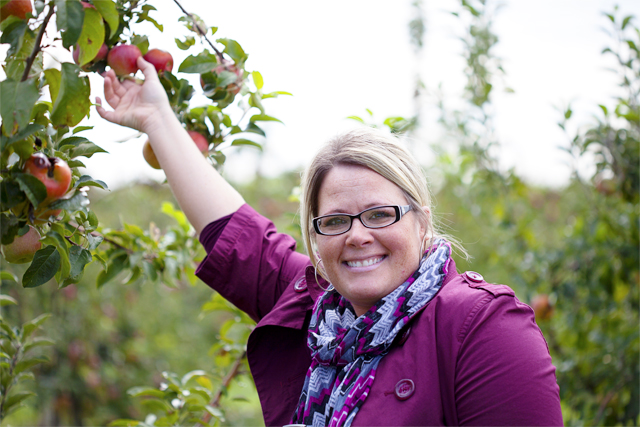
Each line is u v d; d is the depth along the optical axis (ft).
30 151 3.93
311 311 4.89
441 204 15.65
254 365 4.99
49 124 4.32
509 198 12.03
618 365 9.63
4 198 3.90
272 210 16.35
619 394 9.73
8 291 11.98
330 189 4.17
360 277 4.09
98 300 14.28
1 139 3.77
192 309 18.37
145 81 5.05
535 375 3.58
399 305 4.02
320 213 4.26
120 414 14.42
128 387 14.80
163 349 16.40
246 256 5.26
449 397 3.73
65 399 13.51
